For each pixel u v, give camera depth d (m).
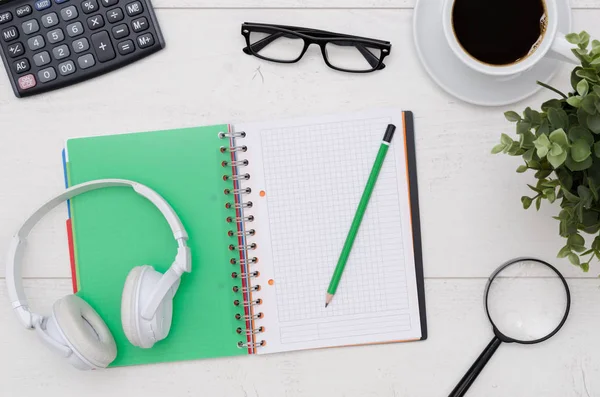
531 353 0.71
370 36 0.71
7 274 0.68
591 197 0.52
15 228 0.73
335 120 0.71
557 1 0.65
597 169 0.53
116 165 0.72
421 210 0.72
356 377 0.72
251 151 0.72
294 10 0.71
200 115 0.72
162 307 0.67
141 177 0.72
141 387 0.73
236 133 0.71
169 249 0.72
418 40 0.68
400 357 0.72
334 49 0.71
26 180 0.73
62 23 0.69
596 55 0.51
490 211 0.71
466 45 0.64
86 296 0.72
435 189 0.71
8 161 0.73
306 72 0.71
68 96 0.72
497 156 0.71
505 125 0.70
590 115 0.50
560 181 0.54
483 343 0.71
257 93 0.72
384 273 0.72
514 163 0.71
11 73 0.70
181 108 0.72
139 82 0.72
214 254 0.72
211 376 0.72
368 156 0.71
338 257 0.72
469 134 0.71
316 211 0.72
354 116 0.71
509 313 0.71
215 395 0.72
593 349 0.71
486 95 0.67
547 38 0.59
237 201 0.72
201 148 0.72
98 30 0.69
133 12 0.69
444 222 0.71
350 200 0.72
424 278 0.72
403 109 0.71
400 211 0.71
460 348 0.71
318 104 0.72
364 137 0.71
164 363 0.72
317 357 0.72
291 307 0.72
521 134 0.54
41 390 0.73
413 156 0.71
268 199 0.72
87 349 0.65
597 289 0.71
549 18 0.59
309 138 0.72
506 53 0.63
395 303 0.72
